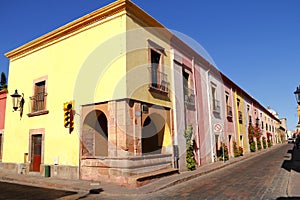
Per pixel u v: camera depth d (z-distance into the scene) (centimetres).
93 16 1136
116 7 1073
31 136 1295
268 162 1611
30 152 1282
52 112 1220
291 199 654
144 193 807
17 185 1020
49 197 788
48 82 1270
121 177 927
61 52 1246
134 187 884
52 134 1198
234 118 2322
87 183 965
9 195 823
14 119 1409
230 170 1316
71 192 862
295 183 841
